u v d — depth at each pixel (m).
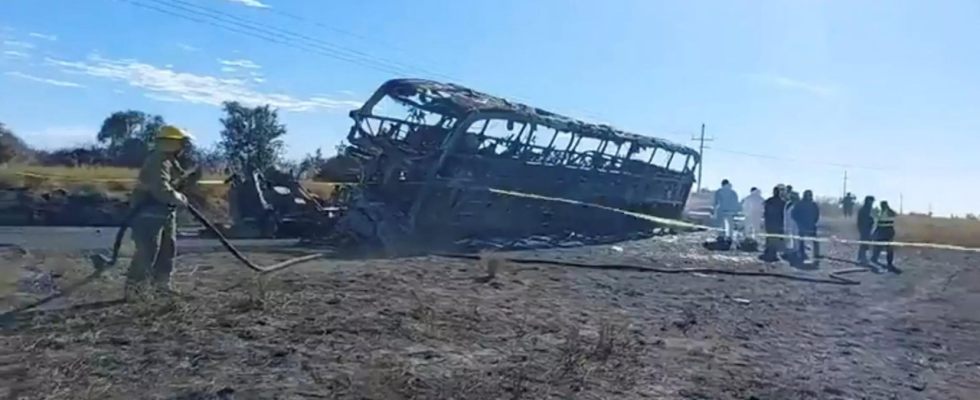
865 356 7.95
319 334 7.23
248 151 36.84
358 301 9.05
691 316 9.69
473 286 11.16
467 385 5.86
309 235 18.38
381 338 7.22
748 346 8.09
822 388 6.52
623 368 6.67
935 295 13.53
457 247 18.03
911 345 8.64
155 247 8.53
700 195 44.22
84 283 9.16
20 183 21.55
